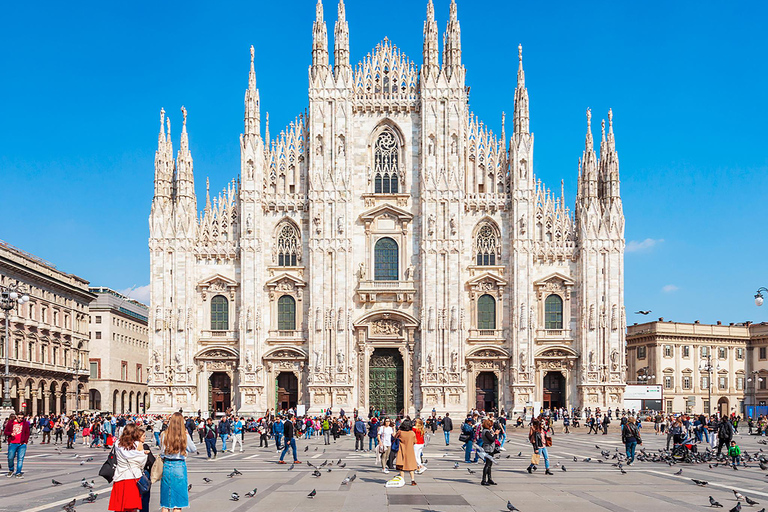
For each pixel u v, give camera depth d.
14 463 41.66
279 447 58.28
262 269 98.94
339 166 98.62
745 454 53.12
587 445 65.44
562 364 97.69
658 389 104.62
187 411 96.31
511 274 97.88
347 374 96.00
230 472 40.78
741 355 150.50
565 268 99.19
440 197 97.81
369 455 53.88
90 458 51.69
